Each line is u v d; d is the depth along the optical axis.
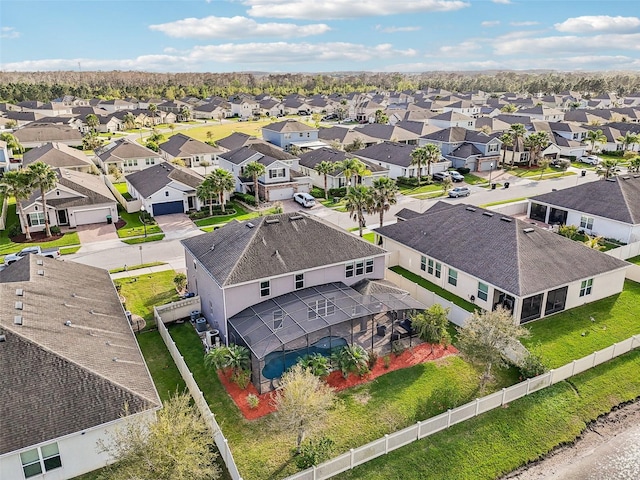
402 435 22.94
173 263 45.19
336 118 168.75
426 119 129.62
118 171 79.62
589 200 51.78
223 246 33.97
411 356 30.08
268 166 67.31
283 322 28.88
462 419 24.77
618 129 108.19
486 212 41.28
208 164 87.69
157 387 27.34
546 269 34.44
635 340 30.61
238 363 26.86
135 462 18.06
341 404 25.66
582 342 31.56
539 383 27.00
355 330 31.11
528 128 107.69
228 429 24.06
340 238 34.91
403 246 42.47
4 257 46.56
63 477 20.89
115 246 49.84
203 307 35.34
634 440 24.61
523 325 33.34
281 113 178.50
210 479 20.69
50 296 28.19
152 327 33.81
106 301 31.09
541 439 24.27
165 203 60.62
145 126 149.38
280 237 33.41
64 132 106.94
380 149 86.38
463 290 36.88
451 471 22.06
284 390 22.53
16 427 19.78
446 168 82.88
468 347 26.25
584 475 22.52
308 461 21.31
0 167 83.69
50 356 22.22
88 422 20.61
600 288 36.94
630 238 46.97
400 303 31.41
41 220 54.50
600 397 27.05
